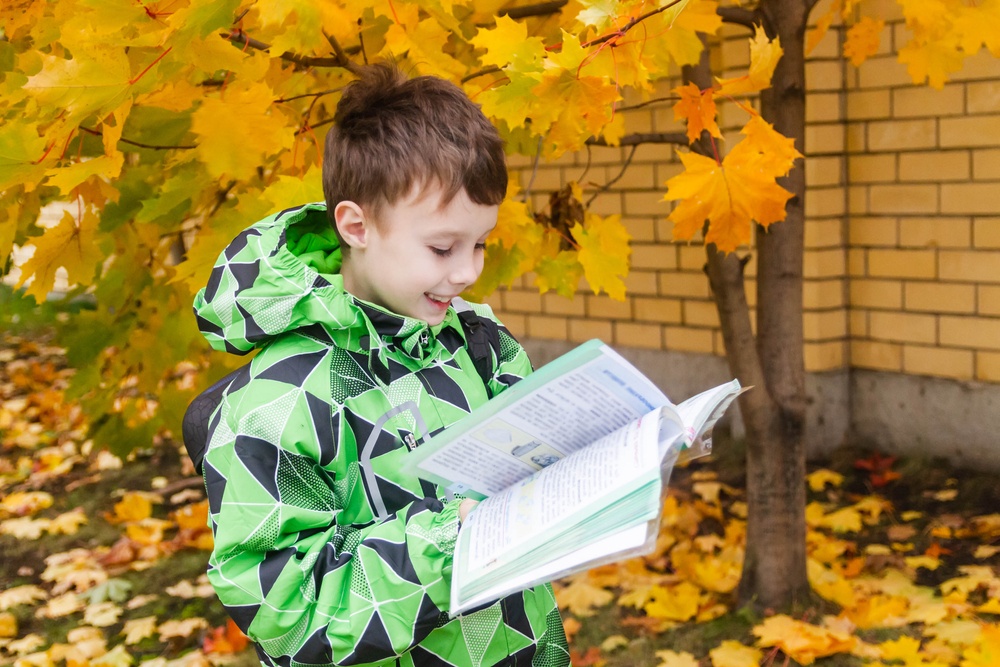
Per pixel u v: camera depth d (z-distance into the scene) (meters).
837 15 4.06
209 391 1.48
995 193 3.83
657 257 4.77
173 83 1.92
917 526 3.62
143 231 2.61
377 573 1.27
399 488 1.39
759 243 2.98
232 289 1.36
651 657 2.87
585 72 1.73
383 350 1.39
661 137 2.70
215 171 1.82
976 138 3.85
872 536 3.59
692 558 3.37
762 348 2.99
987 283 3.91
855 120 4.17
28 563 4.00
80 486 4.86
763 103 2.88
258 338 1.36
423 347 1.46
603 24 1.75
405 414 1.40
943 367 4.09
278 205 1.85
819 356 4.30
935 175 3.98
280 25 1.65
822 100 4.12
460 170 1.31
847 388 4.38
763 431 2.98
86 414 3.04
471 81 2.29
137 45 1.61
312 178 1.89
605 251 2.50
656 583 3.31
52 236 2.12
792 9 2.76
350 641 1.26
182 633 3.25
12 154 1.71
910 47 2.56
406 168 1.31
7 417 5.95
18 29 2.32
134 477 4.97
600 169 4.90
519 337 5.50
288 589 1.27
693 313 4.68
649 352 4.88
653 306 4.84
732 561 3.42
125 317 2.85
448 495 1.42
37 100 1.61
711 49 4.50
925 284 4.09
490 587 1.16
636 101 4.66
